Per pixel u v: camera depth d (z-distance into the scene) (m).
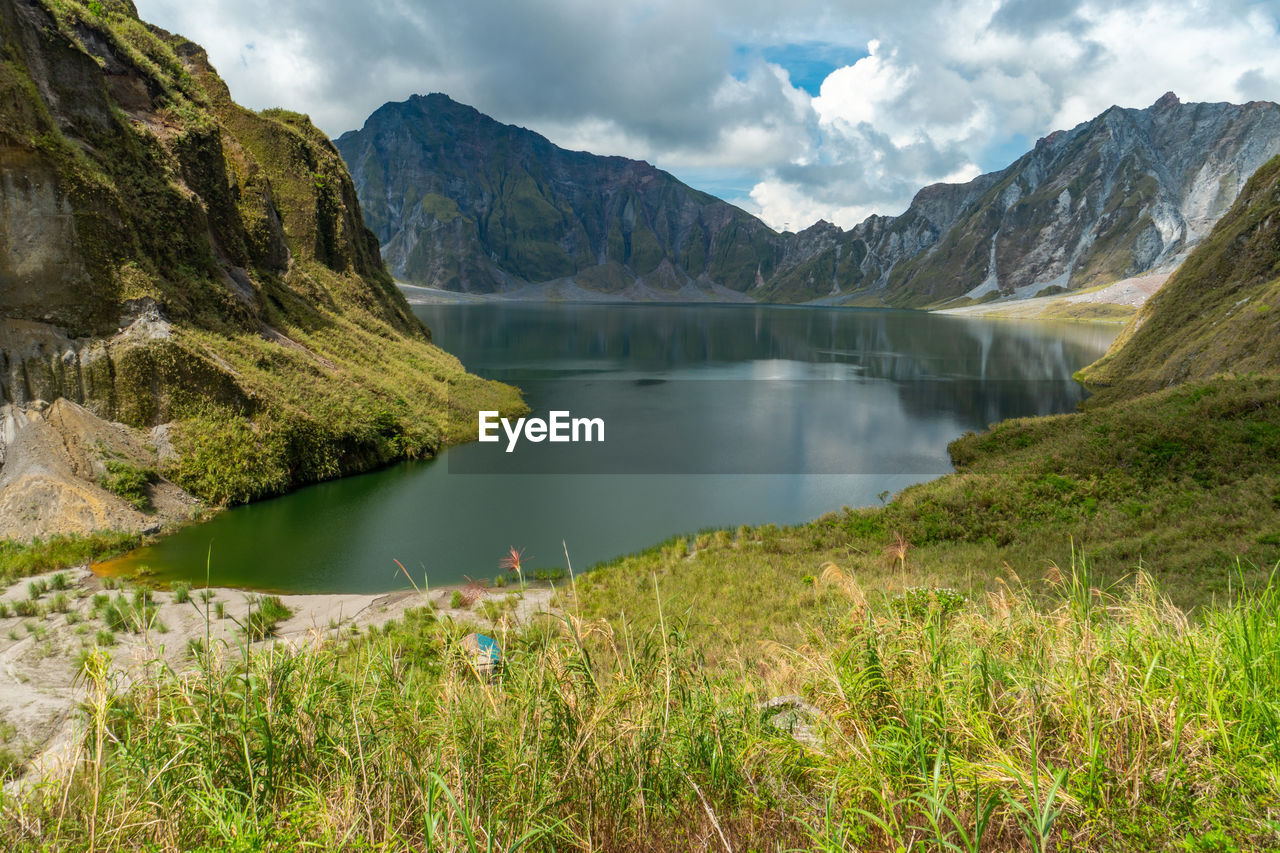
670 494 36.41
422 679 6.33
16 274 29.89
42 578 21.39
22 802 4.22
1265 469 24.81
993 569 20.33
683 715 5.36
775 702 6.62
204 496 31.11
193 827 4.14
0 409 28.62
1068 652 5.34
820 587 18.86
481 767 4.50
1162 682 4.59
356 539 27.89
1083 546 21.92
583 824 4.39
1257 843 3.46
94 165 33.53
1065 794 3.61
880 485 38.84
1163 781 3.85
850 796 4.29
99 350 30.95
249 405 34.50
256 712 4.74
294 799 4.37
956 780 4.04
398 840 4.01
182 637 15.98
